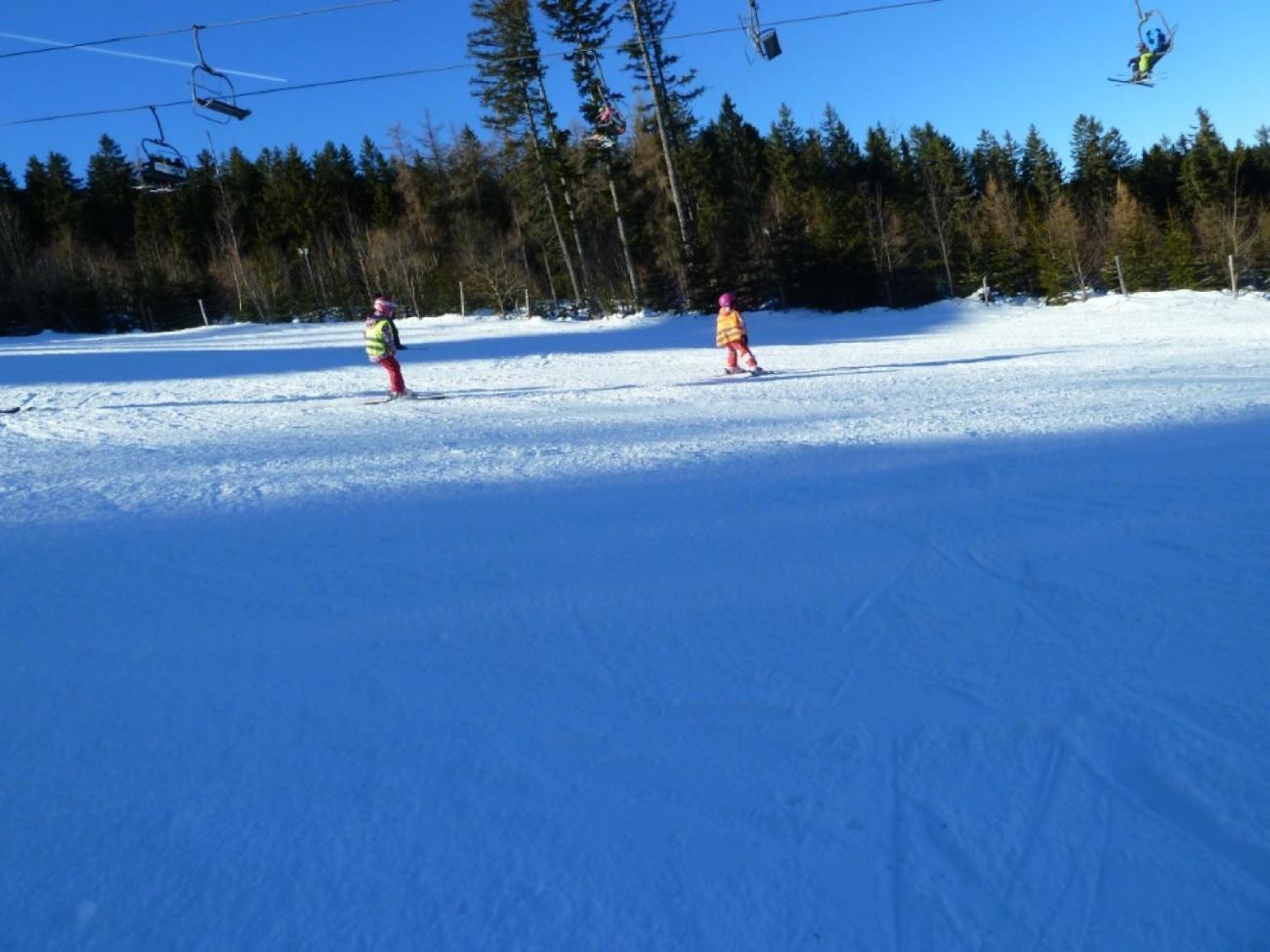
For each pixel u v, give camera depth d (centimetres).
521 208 6322
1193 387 1156
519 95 4672
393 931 241
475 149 7075
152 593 513
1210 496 601
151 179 1583
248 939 240
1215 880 250
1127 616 414
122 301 5988
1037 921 240
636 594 480
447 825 286
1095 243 5475
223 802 302
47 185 7775
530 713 354
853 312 3691
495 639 427
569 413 1237
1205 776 293
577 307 5050
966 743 319
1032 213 6069
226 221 7081
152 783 314
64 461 1006
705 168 5975
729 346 1638
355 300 6109
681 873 260
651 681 377
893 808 286
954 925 239
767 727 336
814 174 6556
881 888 253
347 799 301
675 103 4900
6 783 317
